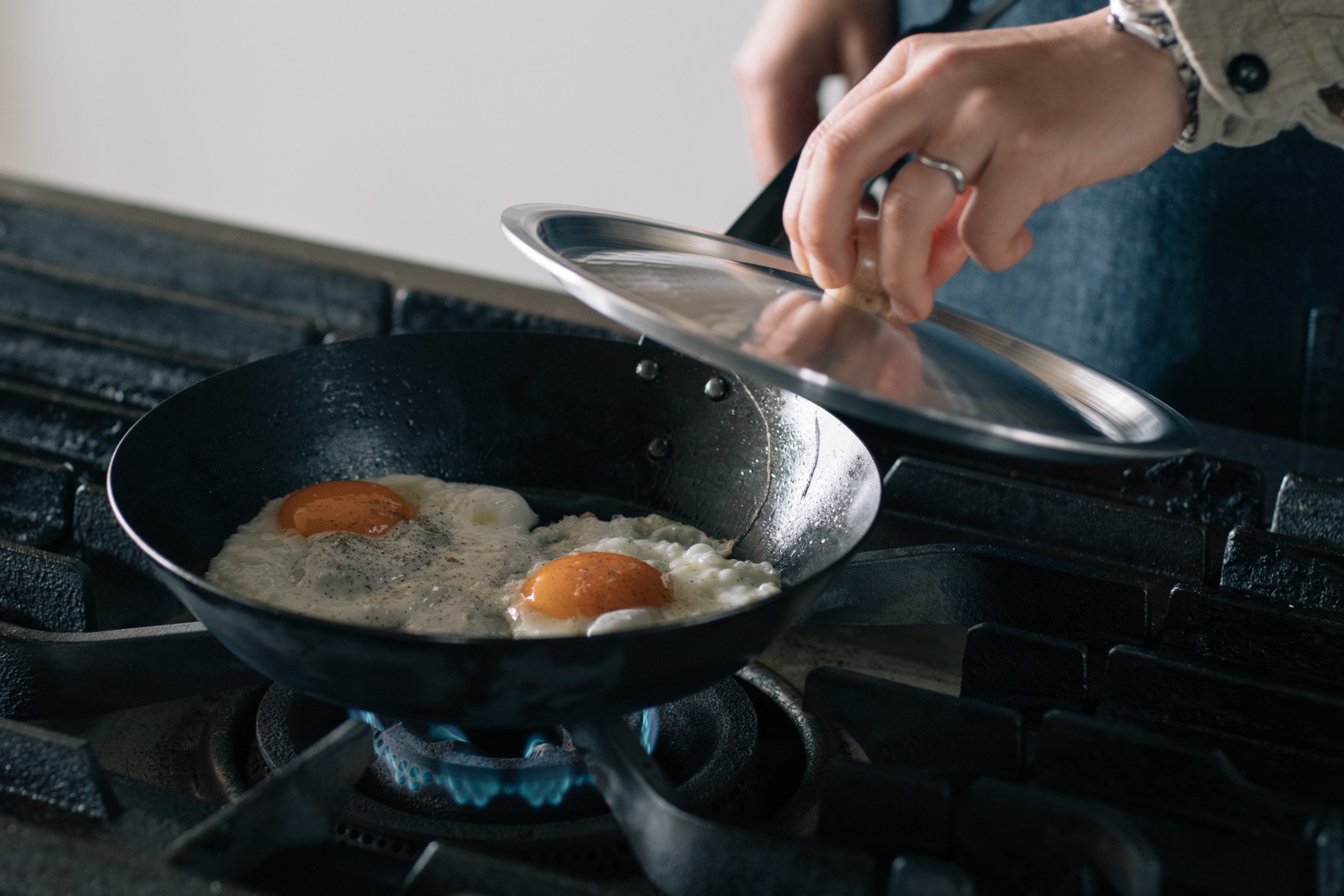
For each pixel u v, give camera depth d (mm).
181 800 587
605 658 559
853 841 578
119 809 580
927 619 705
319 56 2035
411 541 708
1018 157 644
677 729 676
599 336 852
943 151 635
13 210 979
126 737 652
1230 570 707
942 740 610
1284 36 652
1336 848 544
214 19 2076
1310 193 882
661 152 1915
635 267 660
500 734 677
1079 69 656
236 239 974
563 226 683
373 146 2070
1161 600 713
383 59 1999
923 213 630
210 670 650
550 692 566
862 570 704
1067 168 655
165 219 991
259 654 574
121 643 639
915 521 756
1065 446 564
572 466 780
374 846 604
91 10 2146
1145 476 783
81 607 665
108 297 885
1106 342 979
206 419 705
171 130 2191
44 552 667
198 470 700
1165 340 957
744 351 579
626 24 1844
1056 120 646
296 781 554
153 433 676
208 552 691
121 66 2166
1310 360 875
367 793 634
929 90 635
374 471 760
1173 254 935
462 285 939
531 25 1895
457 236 2090
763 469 749
